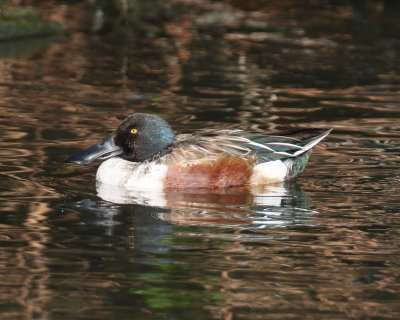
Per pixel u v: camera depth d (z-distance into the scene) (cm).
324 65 2188
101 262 1005
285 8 2939
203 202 1250
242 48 2373
